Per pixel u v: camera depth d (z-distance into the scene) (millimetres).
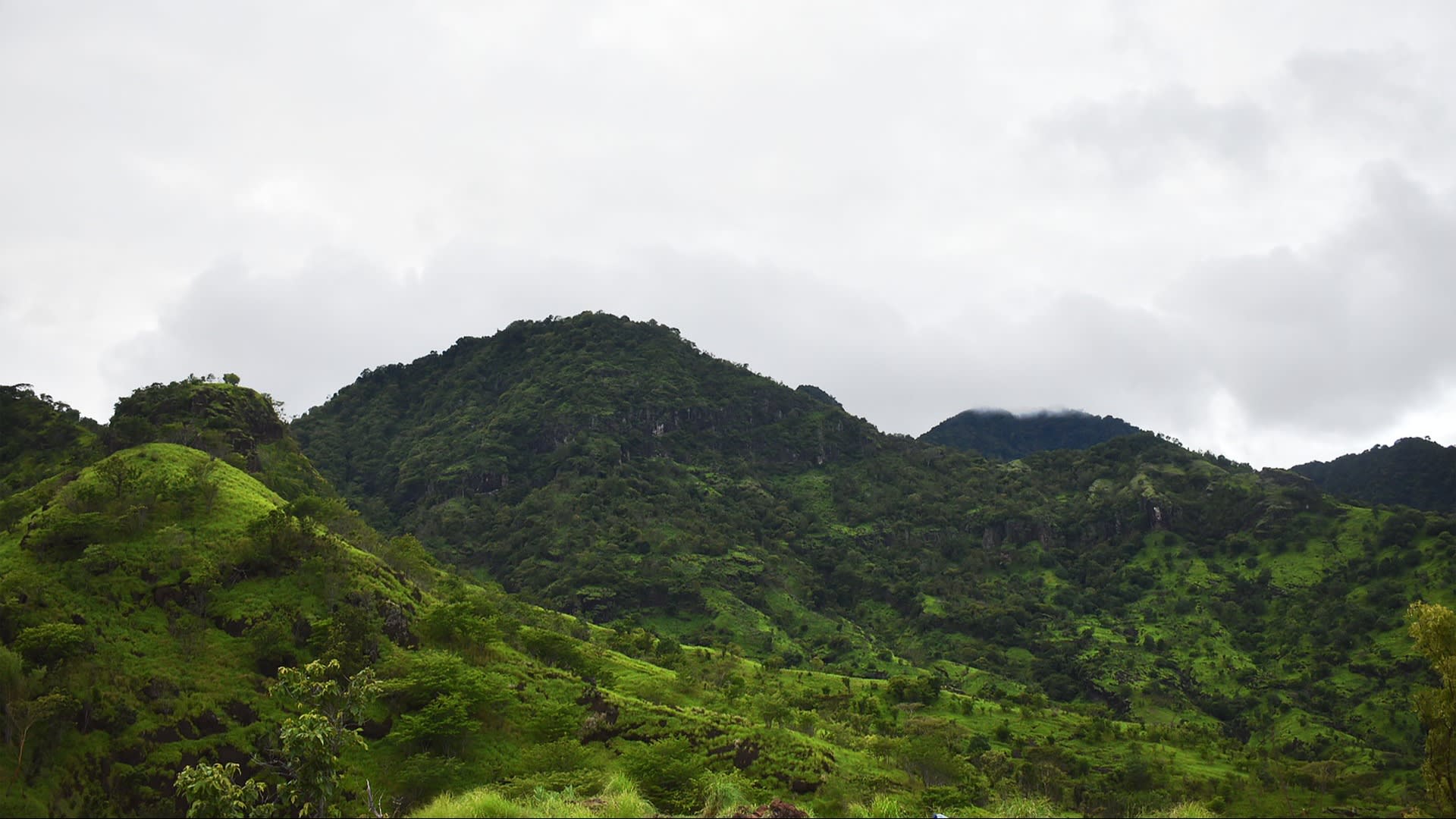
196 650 81188
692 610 198000
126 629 80875
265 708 77750
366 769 74438
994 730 131375
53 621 78125
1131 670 185500
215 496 102125
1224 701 170625
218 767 32312
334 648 84125
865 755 96312
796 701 129000
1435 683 156625
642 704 93312
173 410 144000
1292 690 171250
